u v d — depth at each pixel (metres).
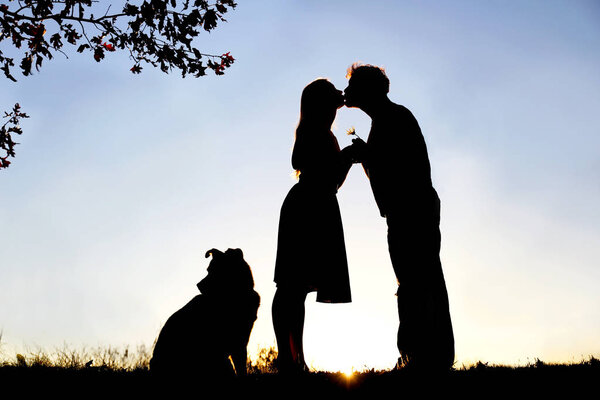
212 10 8.32
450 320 5.90
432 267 5.93
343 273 6.20
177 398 4.88
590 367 5.82
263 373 5.96
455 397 4.91
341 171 6.35
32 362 6.63
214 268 5.24
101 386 5.34
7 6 8.10
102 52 8.45
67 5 8.18
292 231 6.19
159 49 8.45
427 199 6.03
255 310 5.30
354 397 4.95
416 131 6.19
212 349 5.02
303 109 6.47
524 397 4.88
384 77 6.38
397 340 5.95
